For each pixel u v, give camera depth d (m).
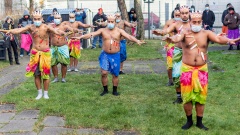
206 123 6.68
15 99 8.32
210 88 9.19
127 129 6.46
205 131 6.30
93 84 9.85
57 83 10.00
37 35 8.10
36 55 8.16
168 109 7.50
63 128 6.57
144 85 9.70
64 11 18.27
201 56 6.22
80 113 7.26
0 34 14.12
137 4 19.78
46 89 8.45
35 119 7.08
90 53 16.00
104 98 8.45
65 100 8.23
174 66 7.77
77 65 13.18
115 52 8.56
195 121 6.79
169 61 9.20
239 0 26.27
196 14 6.17
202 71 6.27
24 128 6.59
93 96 8.64
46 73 8.25
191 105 6.37
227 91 8.86
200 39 6.20
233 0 26.31
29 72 8.24
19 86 9.73
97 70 12.15
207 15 19.09
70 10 18.39
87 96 8.59
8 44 13.43
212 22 19.19
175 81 7.82
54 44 9.84
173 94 8.77
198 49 6.21
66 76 11.02
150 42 19.92
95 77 10.81
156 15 26.03
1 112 7.56
